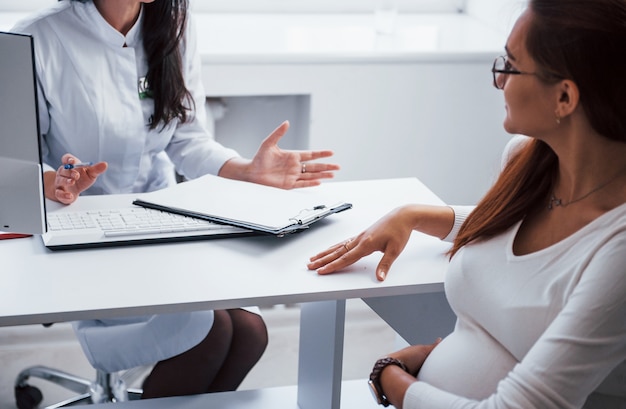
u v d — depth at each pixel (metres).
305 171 1.89
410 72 2.73
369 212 1.73
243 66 2.58
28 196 1.45
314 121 2.73
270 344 2.74
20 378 2.33
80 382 2.26
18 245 1.52
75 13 1.90
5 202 1.46
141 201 1.68
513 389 1.09
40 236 1.56
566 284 1.14
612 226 1.11
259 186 1.77
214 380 1.96
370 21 3.03
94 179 1.70
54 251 1.50
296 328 2.84
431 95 2.78
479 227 1.30
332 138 2.77
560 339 1.07
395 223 1.51
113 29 1.90
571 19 1.10
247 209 1.65
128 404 1.75
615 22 1.08
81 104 1.92
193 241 1.56
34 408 2.34
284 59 2.60
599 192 1.18
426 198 1.82
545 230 1.24
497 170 1.51
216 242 1.56
